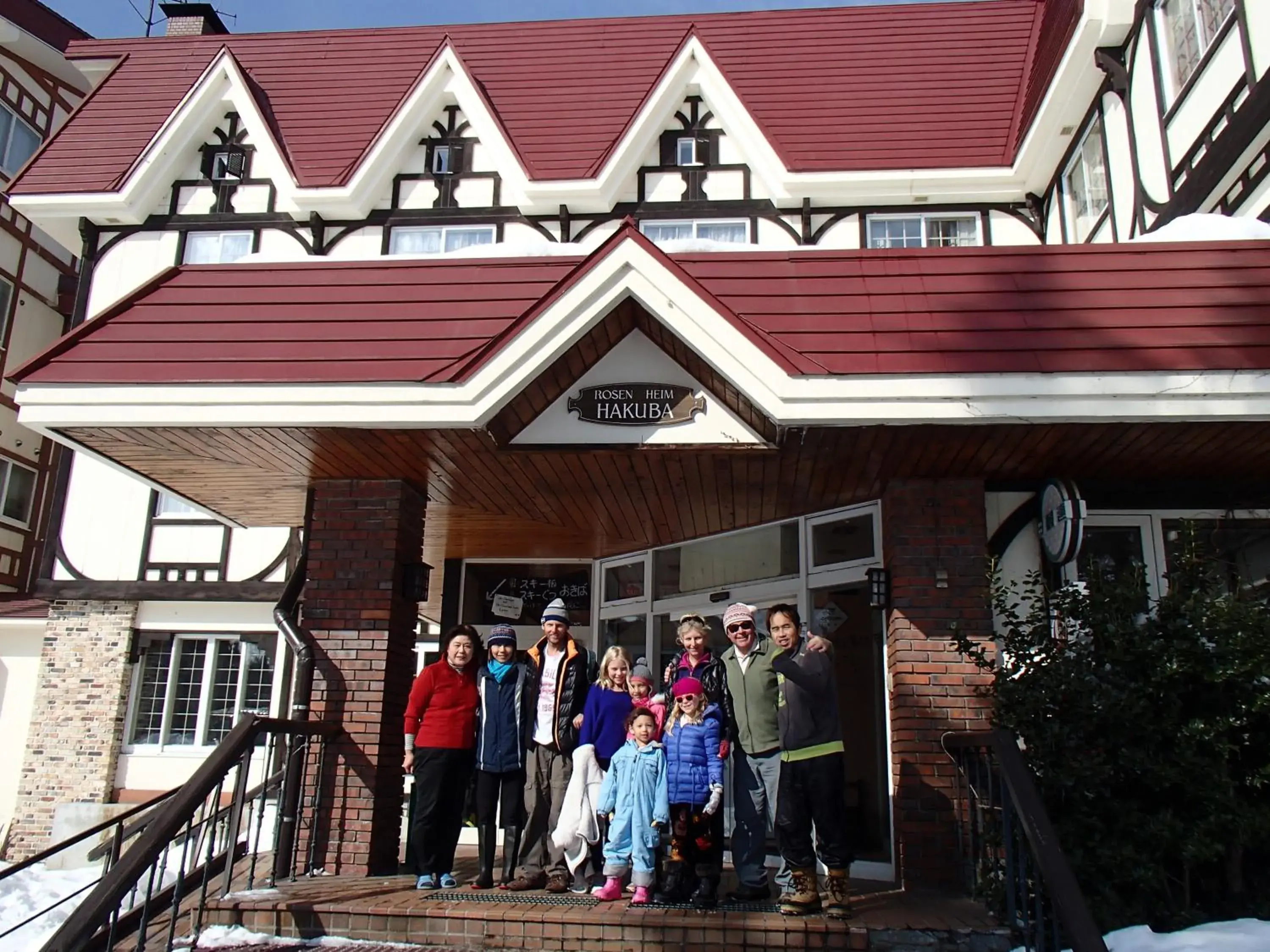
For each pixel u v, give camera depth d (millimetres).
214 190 16391
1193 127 9914
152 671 16203
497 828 7648
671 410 6988
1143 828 5453
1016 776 5133
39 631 17188
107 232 16344
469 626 6945
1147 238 8367
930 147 14992
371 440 7043
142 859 4938
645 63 17312
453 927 5695
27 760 15648
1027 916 5250
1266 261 6547
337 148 16484
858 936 5391
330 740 7613
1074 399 6133
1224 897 5746
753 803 6246
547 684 6715
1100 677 5727
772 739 6262
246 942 5719
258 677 16047
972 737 6238
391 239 15891
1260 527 7656
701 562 9938
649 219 15492
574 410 7062
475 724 6750
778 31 17547
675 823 6094
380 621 7824
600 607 11242
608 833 6246
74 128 17250
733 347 6367
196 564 16125
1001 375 6152
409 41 18656
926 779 7078
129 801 15500
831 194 14930
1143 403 6086
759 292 6781
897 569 7484
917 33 17047
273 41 18906
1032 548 7598
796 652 5898
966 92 15797
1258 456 7035
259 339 6922
